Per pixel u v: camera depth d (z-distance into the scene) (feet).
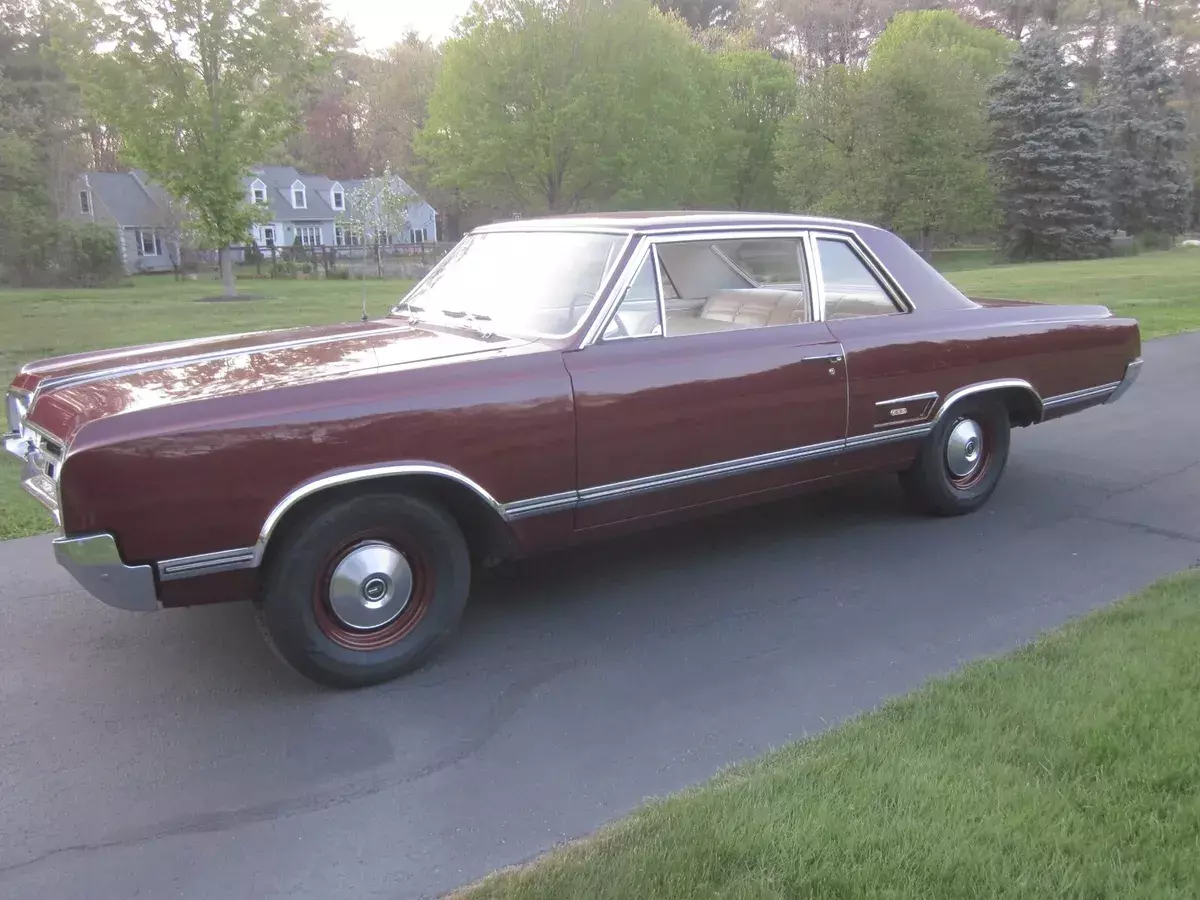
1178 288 65.21
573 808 9.83
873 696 11.96
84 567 10.64
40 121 146.41
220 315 62.95
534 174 121.29
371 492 12.06
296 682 12.67
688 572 16.31
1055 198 141.08
